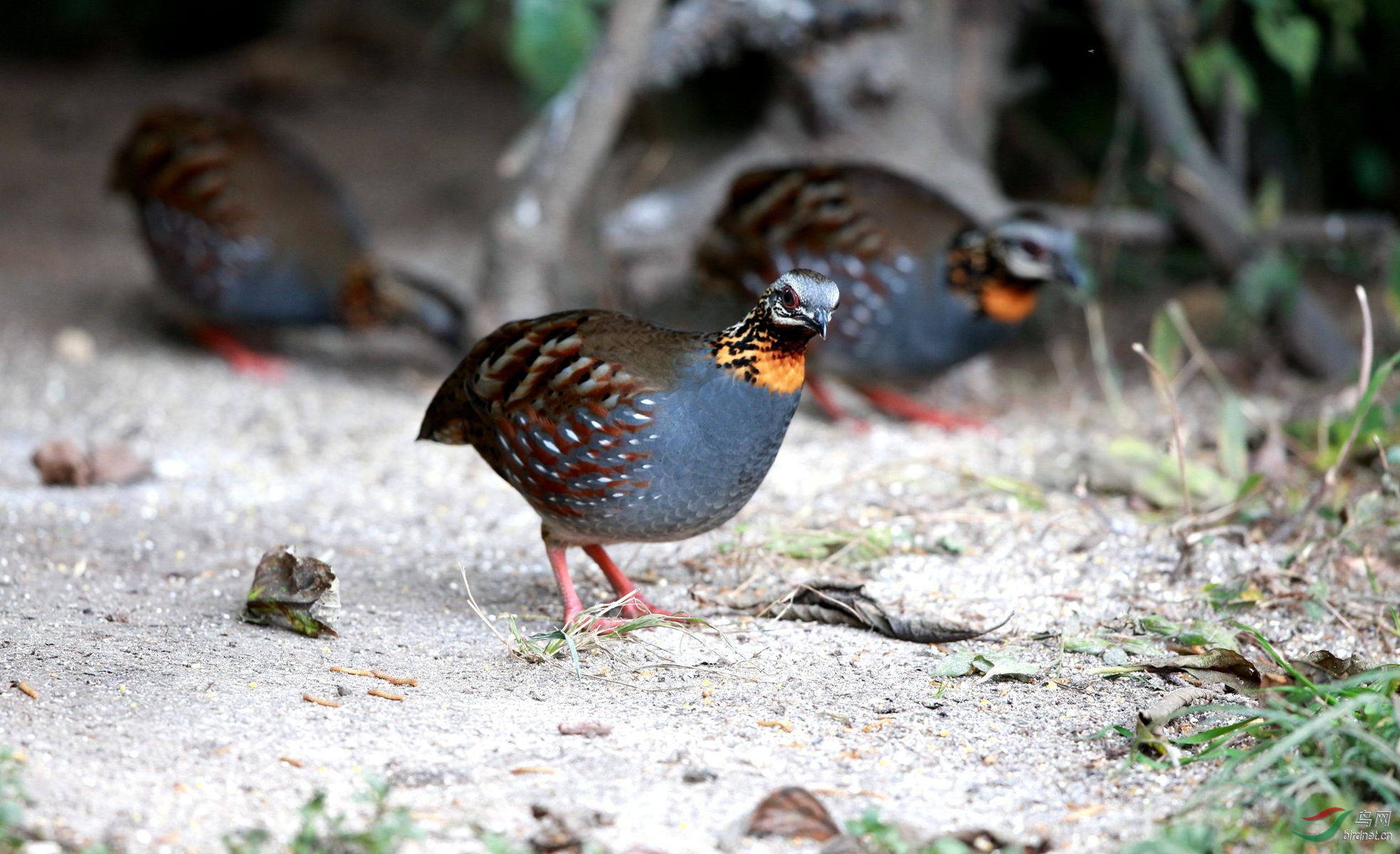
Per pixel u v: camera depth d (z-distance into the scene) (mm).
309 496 10547
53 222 18484
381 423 12617
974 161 14414
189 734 6168
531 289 13977
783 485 10609
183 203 13539
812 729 6574
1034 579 8695
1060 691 7105
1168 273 16250
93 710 6359
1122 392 13461
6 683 6598
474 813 5605
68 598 8109
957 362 12234
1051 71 17000
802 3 13836
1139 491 9852
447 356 15305
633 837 5473
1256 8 14734
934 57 14125
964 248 11812
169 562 8922
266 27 25281
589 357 7445
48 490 10297
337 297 14078
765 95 19359
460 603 8398
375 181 19953
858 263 11812
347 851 5230
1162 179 13773
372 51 23734
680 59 14055
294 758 6008
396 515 10148
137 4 25250
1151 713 6398
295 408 13023
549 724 6520
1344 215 15766
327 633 7633
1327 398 12609
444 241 18047
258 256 13688
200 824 5438
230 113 14078
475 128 21906
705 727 6559
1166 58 14055
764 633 7910
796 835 5531
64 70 24906
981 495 9984
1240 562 8719
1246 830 5590
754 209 12156
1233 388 13367
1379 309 15039
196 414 12680
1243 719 6656
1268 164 16062
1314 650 7734
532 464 7660
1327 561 8719
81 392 13031
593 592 8664
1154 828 5660
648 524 7625
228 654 7242
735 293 12547
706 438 7340
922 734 6543
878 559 9039
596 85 13656
